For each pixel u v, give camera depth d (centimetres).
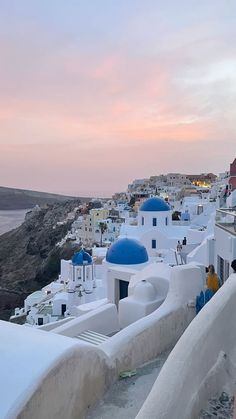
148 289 1201
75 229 10188
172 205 7594
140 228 4044
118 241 2066
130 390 727
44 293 4384
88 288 3094
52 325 1382
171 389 472
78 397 619
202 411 528
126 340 818
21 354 559
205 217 4316
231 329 672
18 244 13988
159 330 922
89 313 1169
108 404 676
